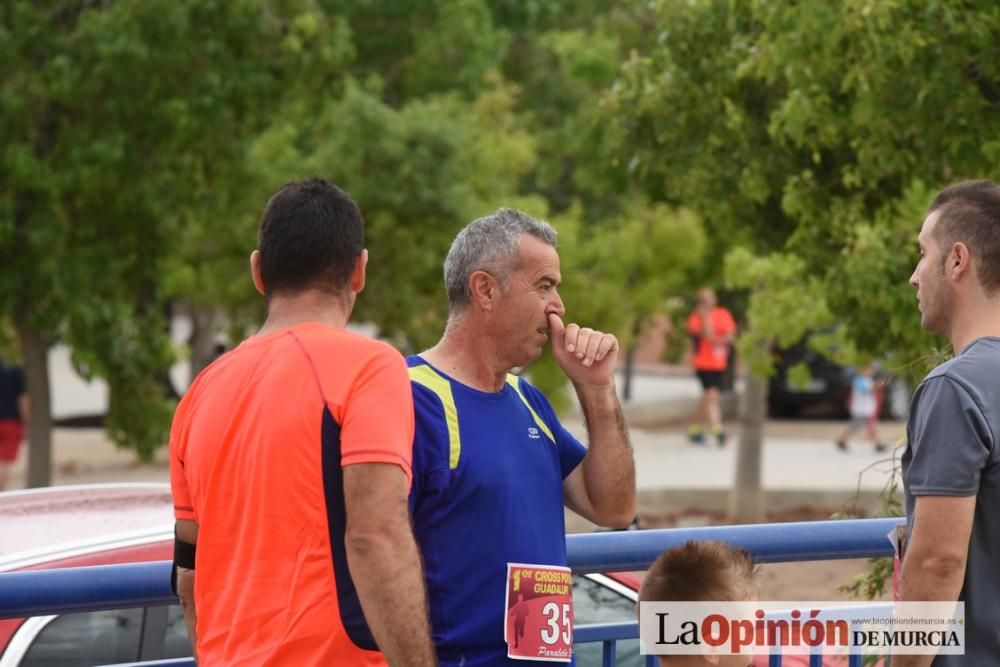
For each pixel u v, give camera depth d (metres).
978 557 5.93
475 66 35.69
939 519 5.80
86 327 25.16
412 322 29.08
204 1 23.58
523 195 35.78
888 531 7.93
